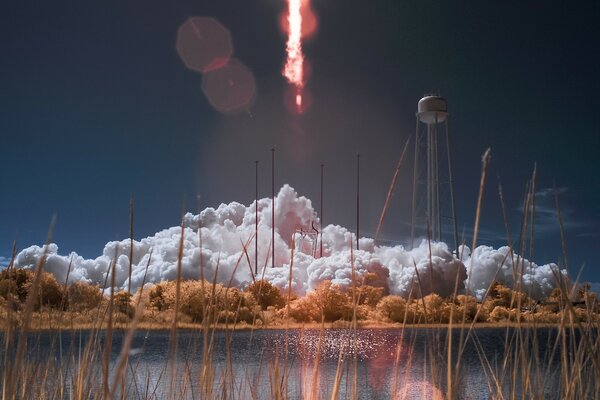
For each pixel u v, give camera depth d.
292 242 3.55
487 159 2.14
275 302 61.34
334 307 59.31
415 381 15.92
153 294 38.09
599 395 2.94
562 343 3.25
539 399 3.33
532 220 3.08
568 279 3.03
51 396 3.87
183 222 2.12
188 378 3.78
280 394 3.85
